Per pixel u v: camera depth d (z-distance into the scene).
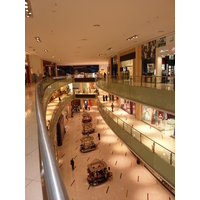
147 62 16.17
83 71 49.59
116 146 20.80
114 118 15.30
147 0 6.54
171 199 11.88
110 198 12.20
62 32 10.94
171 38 12.54
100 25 9.64
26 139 3.33
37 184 2.01
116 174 15.03
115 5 6.91
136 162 16.94
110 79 19.02
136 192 12.70
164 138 14.50
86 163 17.16
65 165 16.94
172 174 7.84
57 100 30.23
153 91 10.13
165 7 7.23
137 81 12.43
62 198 0.75
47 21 8.70
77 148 20.80
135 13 7.85
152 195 12.33
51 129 11.96
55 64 42.00
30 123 4.34
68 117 34.88
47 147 1.14
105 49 19.25
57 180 0.85
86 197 12.41
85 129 25.69
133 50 18.78
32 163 2.46
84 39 13.23
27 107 6.20
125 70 21.61
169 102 8.75
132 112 22.92
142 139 10.41
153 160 9.33
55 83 18.83
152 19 8.79
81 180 14.36
